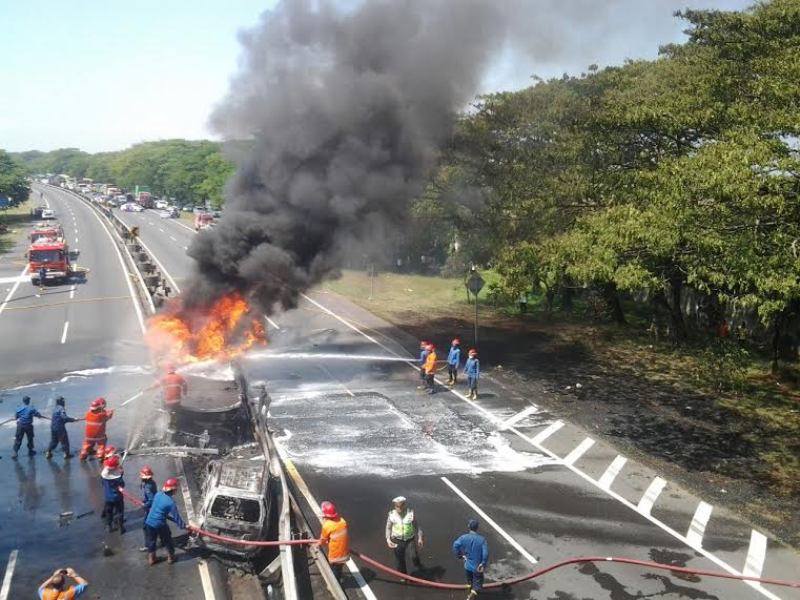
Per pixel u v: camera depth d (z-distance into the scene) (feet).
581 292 122.52
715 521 43.19
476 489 47.06
